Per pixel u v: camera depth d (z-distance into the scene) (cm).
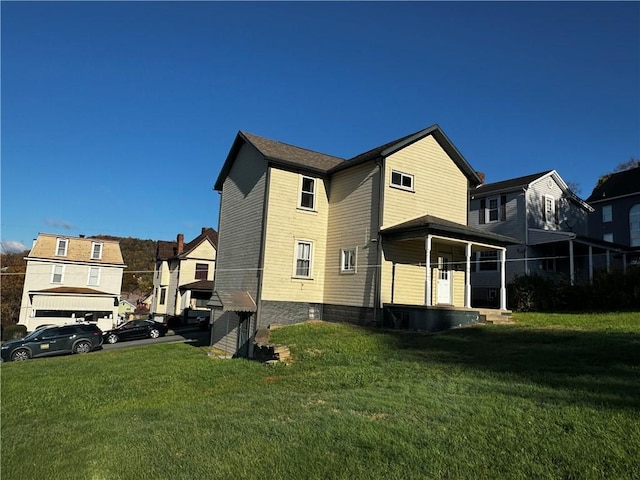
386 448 487
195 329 3434
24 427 784
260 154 1825
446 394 686
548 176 2653
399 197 1688
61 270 3644
